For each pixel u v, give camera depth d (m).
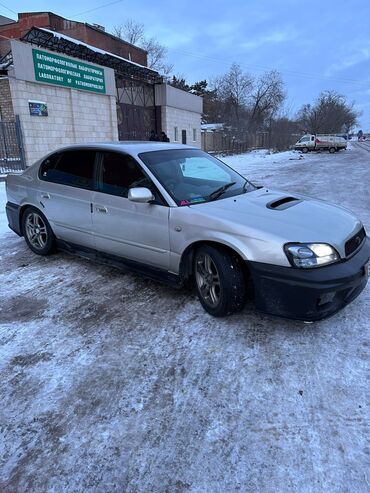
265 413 2.37
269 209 3.49
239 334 3.21
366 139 100.94
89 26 25.94
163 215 3.60
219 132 37.53
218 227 3.24
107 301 3.87
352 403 2.43
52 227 4.95
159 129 27.02
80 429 2.29
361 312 3.51
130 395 2.56
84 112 18.34
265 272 3.00
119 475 1.99
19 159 15.23
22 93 14.96
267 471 1.98
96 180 4.27
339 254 3.03
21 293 4.12
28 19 26.41
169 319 3.48
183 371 2.78
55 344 3.15
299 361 2.84
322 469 1.98
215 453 2.10
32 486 1.94
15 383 2.70
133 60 31.86
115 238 4.12
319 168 18.62
